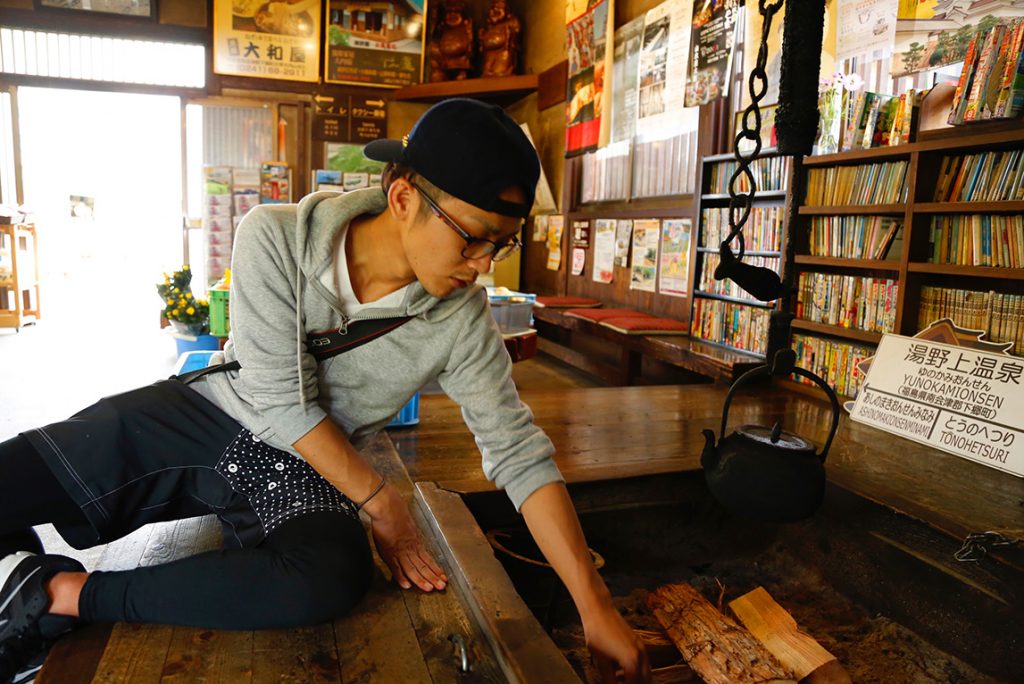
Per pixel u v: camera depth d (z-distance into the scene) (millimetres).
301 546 1228
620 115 5578
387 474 2078
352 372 1312
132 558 1502
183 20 8289
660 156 5289
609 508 2129
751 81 1187
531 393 3234
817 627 1905
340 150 8805
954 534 1726
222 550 1241
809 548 2148
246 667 1163
